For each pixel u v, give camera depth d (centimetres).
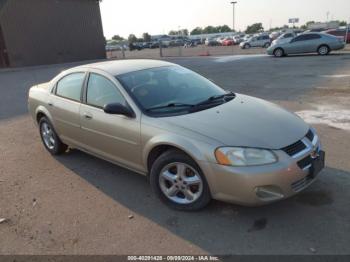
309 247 314
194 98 442
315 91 994
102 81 462
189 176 376
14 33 2459
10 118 889
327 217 356
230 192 341
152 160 407
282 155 337
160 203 406
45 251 333
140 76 459
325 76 1270
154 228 359
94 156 540
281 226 347
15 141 680
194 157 351
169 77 476
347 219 351
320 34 2139
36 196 444
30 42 2559
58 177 496
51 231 365
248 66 1795
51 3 2652
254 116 391
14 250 337
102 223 374
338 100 859
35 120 607
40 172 518
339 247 312
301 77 1285
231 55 2773
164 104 419
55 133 557
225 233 343
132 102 416
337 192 402
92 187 458
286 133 361
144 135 395
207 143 347
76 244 341
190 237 341
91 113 465
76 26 2864
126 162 438
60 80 544
